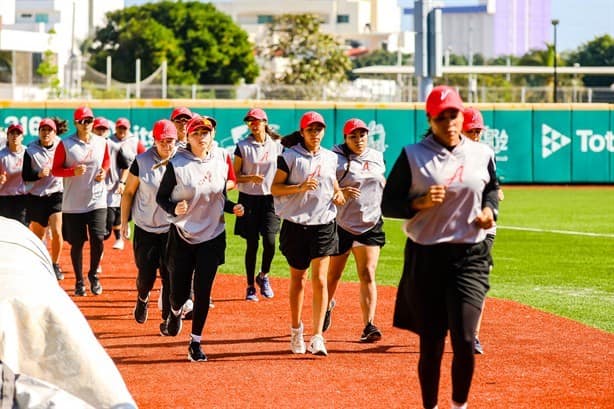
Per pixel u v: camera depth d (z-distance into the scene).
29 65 81.00
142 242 12.81
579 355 11.45
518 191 38.50
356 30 165.38
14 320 7.44
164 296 12.65
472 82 54.25
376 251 12.08
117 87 59.12
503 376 10.44
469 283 8.11
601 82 98.62
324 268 11.27
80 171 15.39
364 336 12.09
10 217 17.48
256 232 15.58
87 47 107.75
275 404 9.37
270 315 14.13
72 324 7.55
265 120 16.08
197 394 9.73
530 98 53.09
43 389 7.15
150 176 12.62
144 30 101.75
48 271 9.25
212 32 103.75
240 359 11.23
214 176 11.02
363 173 11.86
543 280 17.72
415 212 8.16
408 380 10.27
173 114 14.35
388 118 38.62
